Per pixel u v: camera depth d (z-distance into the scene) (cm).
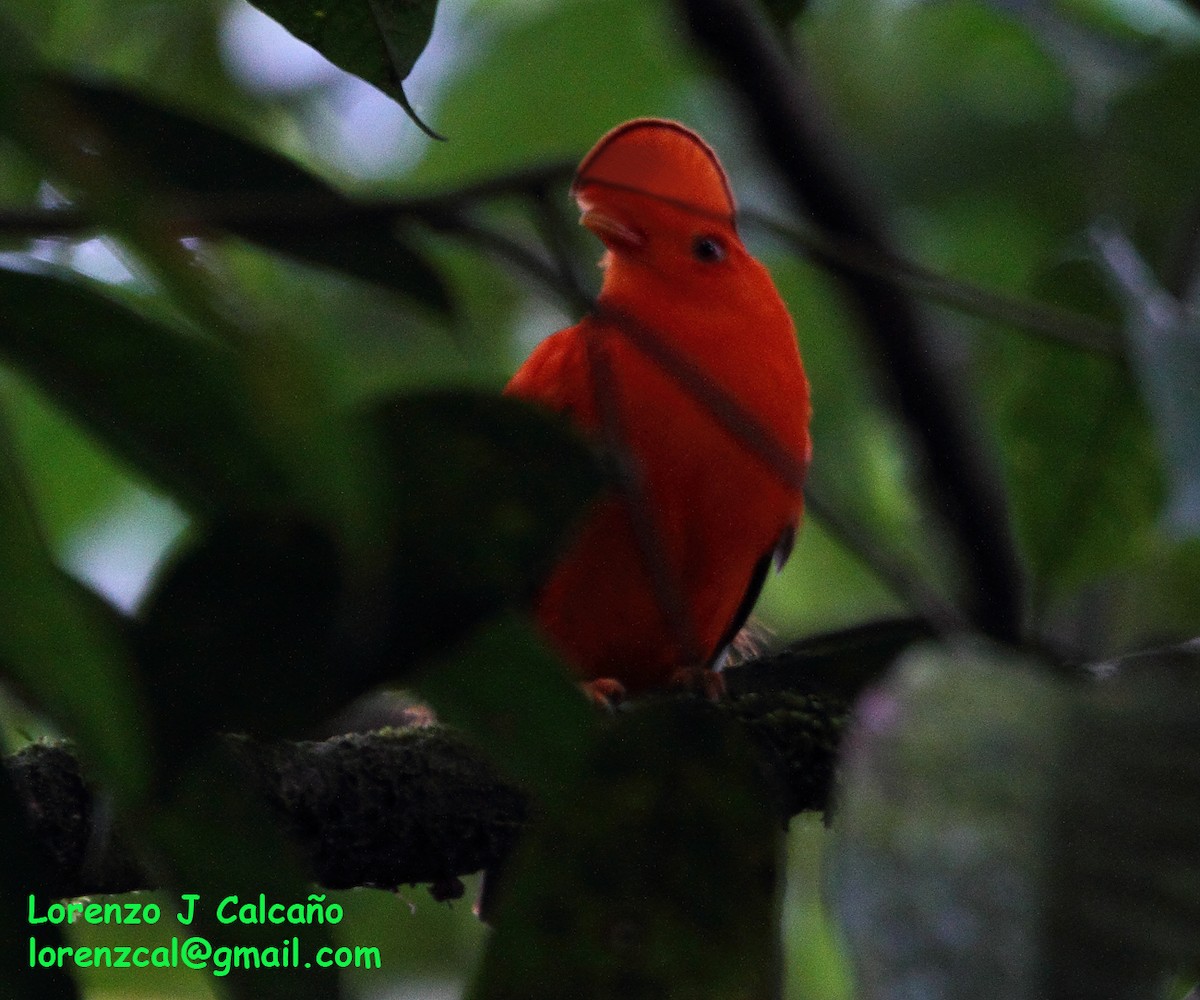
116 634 311
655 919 328
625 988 324
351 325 934
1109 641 602
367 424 227
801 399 698
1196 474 288
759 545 713
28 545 239
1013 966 222
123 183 197
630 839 331
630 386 635
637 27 916
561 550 332
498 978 325
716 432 639
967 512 745
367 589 326
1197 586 591
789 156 706
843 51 984
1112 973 221
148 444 283
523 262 373
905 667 252
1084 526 527
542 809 359
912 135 950
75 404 280
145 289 371
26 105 195
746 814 335
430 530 327
